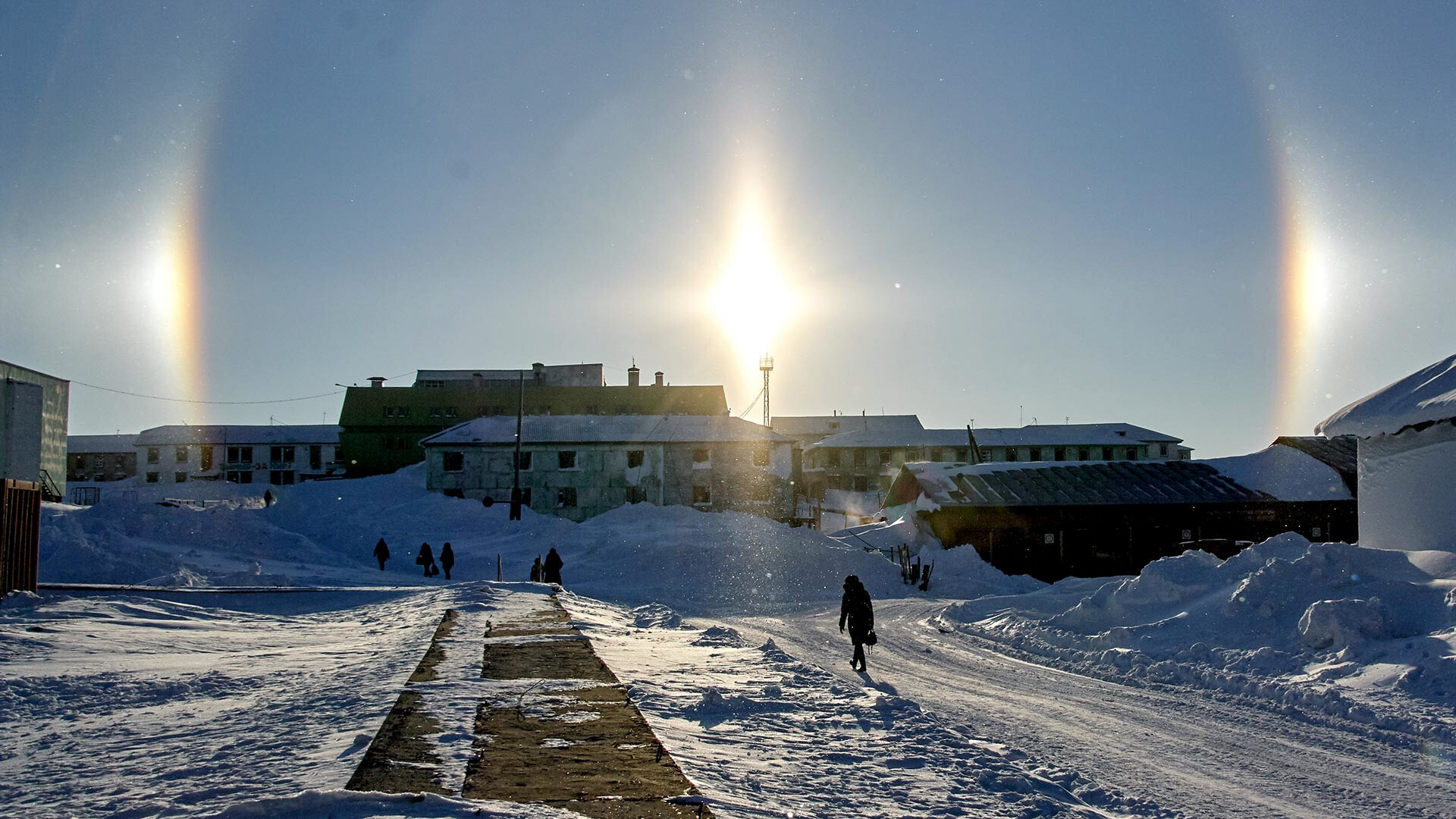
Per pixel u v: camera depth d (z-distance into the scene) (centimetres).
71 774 805
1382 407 2300
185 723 1034
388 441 9862
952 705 1419
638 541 4581
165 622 2173
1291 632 1769
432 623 2036
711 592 3769
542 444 7238
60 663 1518
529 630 1881
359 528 5281
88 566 3184
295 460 10475
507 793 696
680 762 812
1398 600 1731
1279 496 4906
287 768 777
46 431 5859
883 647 2169
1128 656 1823
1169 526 4841
